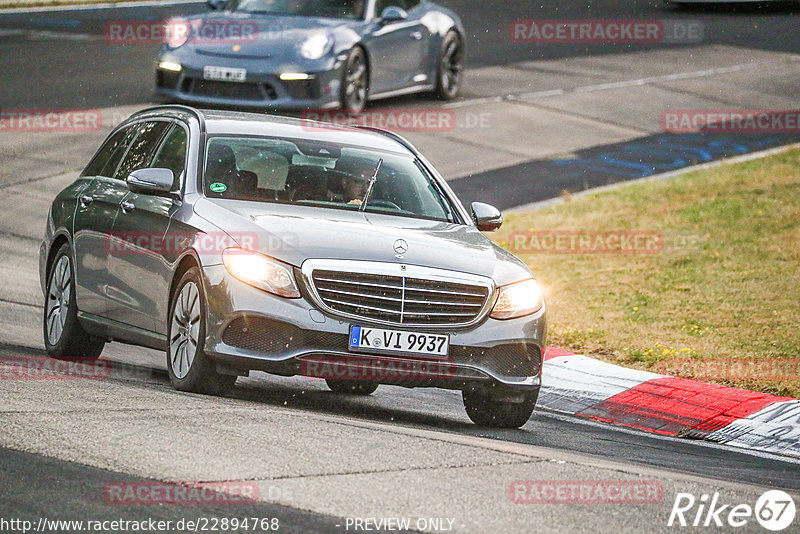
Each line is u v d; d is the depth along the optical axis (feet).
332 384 110.22
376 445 72.18
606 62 304.09
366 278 87.56
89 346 109.60
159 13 342.64
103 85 249.14
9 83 248.32
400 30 236.22
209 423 73.97
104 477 60.80
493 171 213.66
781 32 342.64
